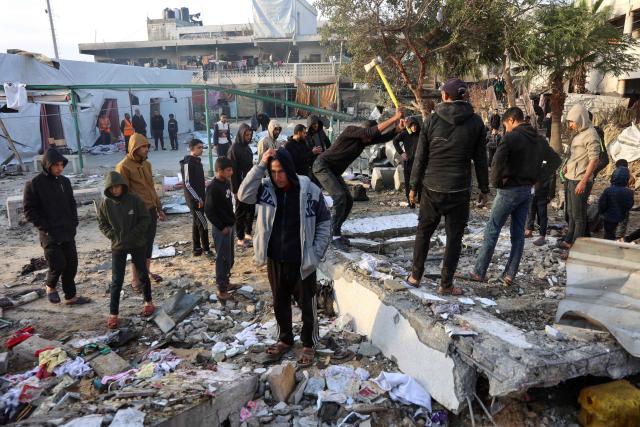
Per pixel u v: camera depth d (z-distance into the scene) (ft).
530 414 11.87
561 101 46.98
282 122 87.56
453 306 13.78
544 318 15.35
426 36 41.98
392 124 18.74
